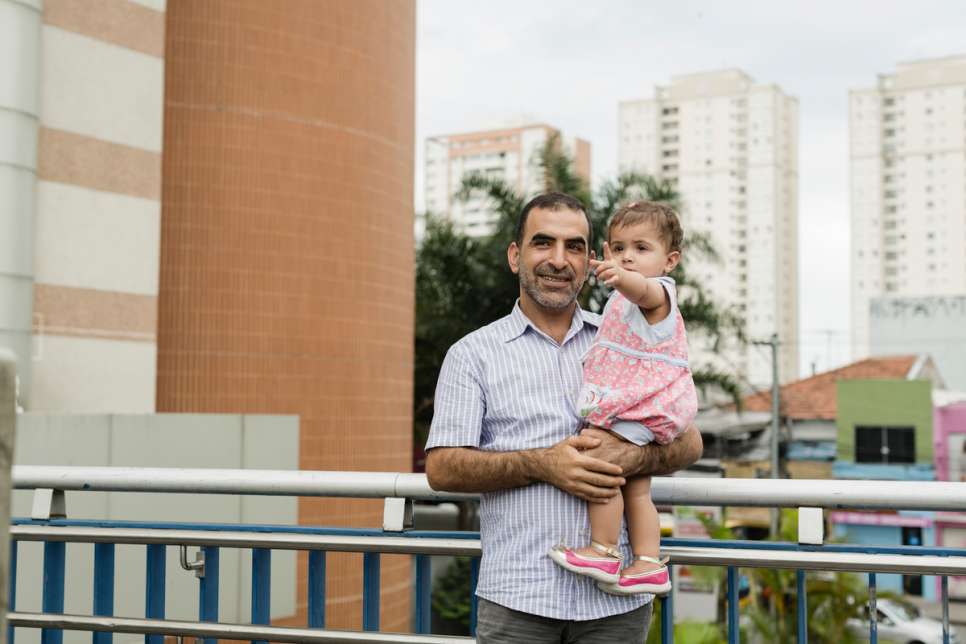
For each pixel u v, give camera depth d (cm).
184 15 1662
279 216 1706
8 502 153
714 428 4097
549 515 260
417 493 290
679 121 9525
